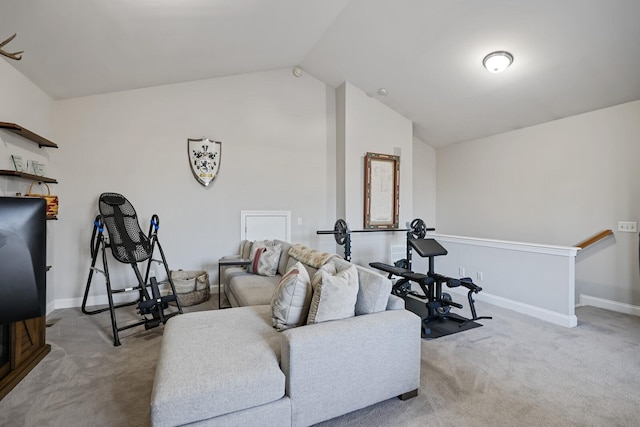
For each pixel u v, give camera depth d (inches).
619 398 77.0
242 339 72.2
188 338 72.0
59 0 84.8
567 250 124.2
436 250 134.3
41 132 132.0
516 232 187.8
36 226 31.4
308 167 194.5
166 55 132.1
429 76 160.7
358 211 195.5
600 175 148.6
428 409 72.5
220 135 173.8
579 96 143.0
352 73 180.1
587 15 104.9
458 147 226.7
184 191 165.6
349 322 70.3
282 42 151.6
